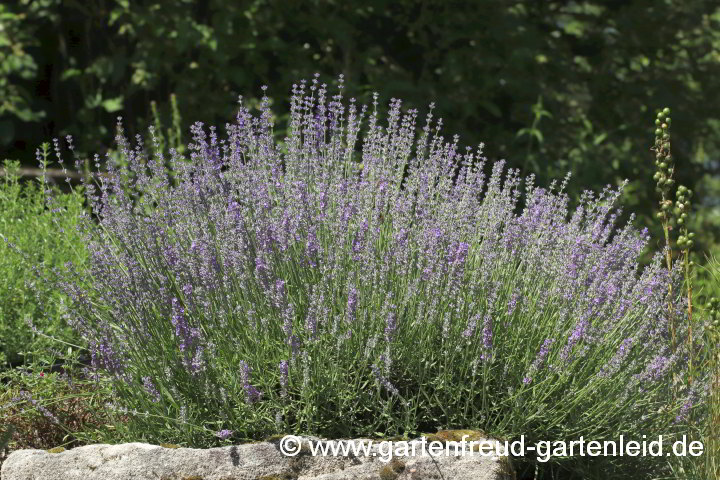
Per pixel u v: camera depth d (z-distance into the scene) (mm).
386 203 5137
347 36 9977
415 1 10375
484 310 4770
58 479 4172
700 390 4836
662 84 11352
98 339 4590
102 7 10406
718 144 12281
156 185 5168
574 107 11172
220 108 10102
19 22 10188
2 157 10062
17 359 5828
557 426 4660
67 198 6512
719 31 11750
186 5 10172
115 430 4797
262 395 4504
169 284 4895
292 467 4129
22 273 5875
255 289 4730
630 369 4789
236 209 4684
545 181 9898
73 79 10484
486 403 4523
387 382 4328
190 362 4363
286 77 9945
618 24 11375
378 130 5688
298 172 5285
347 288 4648
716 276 5359
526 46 10328
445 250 4812
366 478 4074
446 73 10148
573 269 4785
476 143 10172
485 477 4023
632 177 11164
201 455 4168
